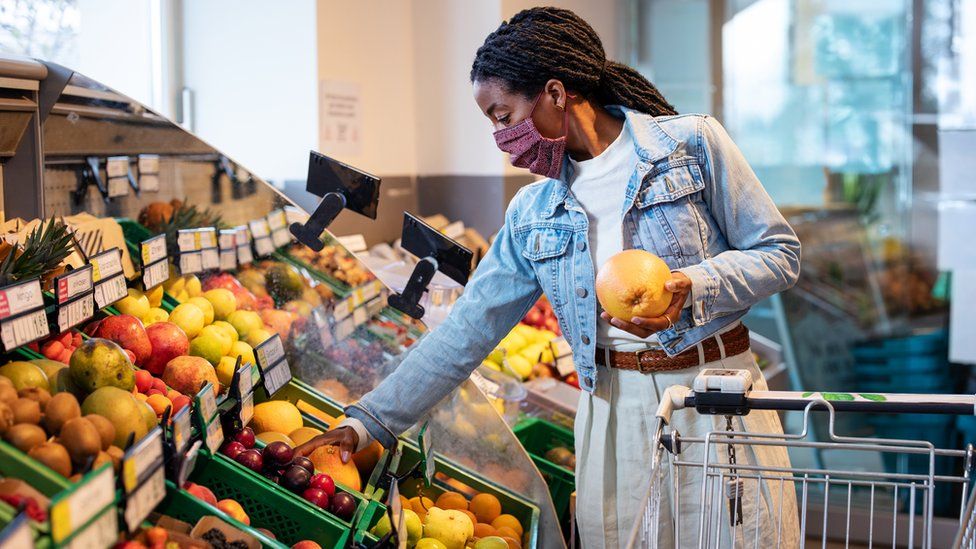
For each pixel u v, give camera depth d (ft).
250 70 12.10
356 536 5.52
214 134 12.32
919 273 16.20
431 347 6.68
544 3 14.67
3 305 4.65
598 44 6.18
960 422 14.38
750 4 17.22
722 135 6.08
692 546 6.14
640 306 5.46
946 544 11.81
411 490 7.06
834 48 16.70
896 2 16.26
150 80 11.95
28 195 6.07
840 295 16.60
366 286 7.15
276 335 6.73
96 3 11.00
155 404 5.24
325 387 7.25
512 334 10.38
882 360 16.31
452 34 13.79
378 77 13.23
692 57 17.71
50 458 4.09
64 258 5.66
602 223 6.22
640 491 6.26
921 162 16.11
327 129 12.09
